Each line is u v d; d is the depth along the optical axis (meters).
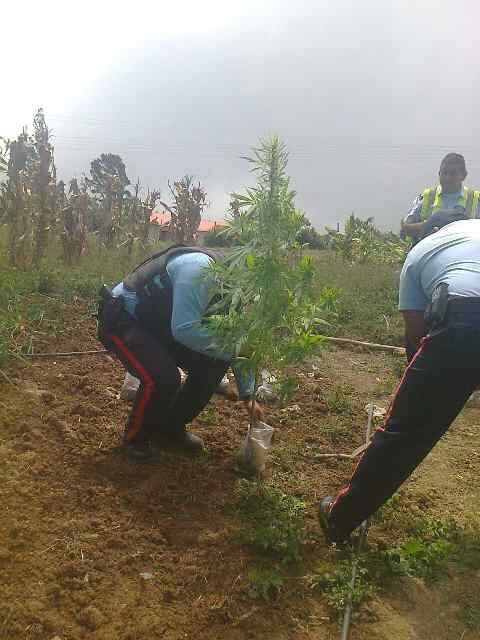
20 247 6.92
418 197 5.66
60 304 5.86
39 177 7.27
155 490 3.16
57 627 2.26
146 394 3.23
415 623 2.55
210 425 4.05
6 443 3.33
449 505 3.46
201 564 2.71
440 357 2.43
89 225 10.26
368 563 2.83
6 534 2.65
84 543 2.70
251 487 3.22
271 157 2.79
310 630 2.46
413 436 2.56
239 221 2.85
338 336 6.83
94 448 3.46
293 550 2.82
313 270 2.93
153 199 9.59
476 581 2.82
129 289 3.33
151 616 2.37
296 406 4.56
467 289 2.43
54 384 4.20
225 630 2.39
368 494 2.70
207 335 3.05
